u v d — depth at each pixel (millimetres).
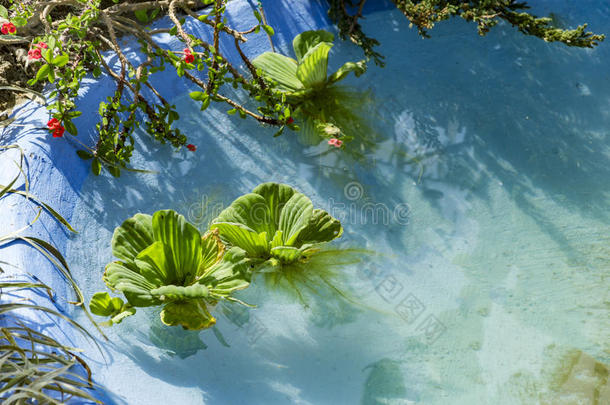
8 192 2363
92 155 2686
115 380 2154
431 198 2750
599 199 2711
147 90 2938
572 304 2412
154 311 2402
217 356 2268
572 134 2912
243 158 2869
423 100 3041
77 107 2740
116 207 2670
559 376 2207
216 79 2691
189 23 3061
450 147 2900
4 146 2398
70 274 2242
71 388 1764
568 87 3061
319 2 3230
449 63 3156
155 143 2885
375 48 3203
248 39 3125
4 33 2475
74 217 2586
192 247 2291
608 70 3109
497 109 3006
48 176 2531
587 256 2545
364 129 2947
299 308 2410
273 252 2385
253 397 2150
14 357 1879
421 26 2967
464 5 2965
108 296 2211
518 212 2695
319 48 2711
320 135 2924
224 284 2240
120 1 3174
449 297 2453
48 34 2535
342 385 2195
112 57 2959
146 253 2211
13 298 2082
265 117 2928
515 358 2266
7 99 2787
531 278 2496
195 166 2830
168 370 2213
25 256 2223
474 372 2232
